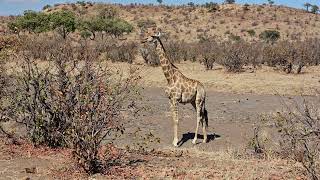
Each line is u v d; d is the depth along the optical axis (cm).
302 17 8881
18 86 1173
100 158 1038
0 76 1226
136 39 5912
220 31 7875
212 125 1719
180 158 1164
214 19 8550
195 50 4006
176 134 1428
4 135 1237
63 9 9131
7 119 1211
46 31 5688
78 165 1005
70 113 1110
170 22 8381
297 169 1020
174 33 7600
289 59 3102
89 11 8981
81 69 1199
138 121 1692
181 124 1709
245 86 2559
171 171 1012
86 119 977
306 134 1010
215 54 3538
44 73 1310
